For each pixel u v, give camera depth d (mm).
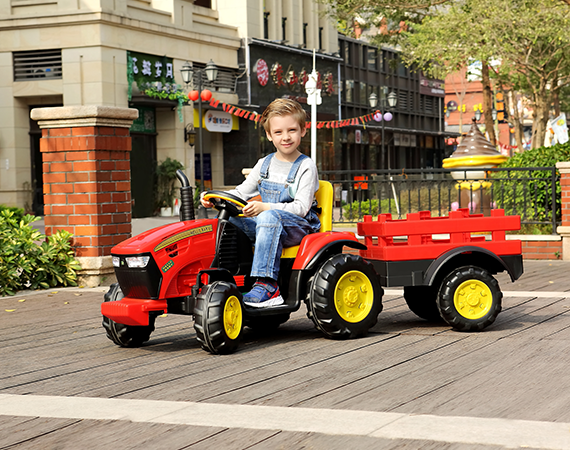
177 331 6195
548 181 11875
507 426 3396
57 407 3961
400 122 43062
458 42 18703
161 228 5348
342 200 14625
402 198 13438
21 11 24078
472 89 65938
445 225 5852
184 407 3861
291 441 3299
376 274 5652
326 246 5449
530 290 7961
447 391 4035
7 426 3670
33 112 9141
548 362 4652
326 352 5125
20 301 8125
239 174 29781
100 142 9047
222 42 28656
